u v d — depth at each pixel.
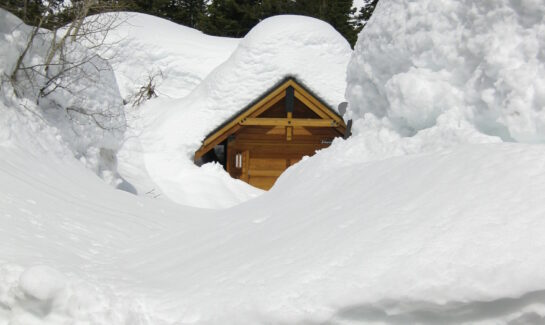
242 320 3.78
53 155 9.80
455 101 5.46
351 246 4.02
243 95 17.98
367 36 6.52
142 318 4.14
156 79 21.97
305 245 4.38
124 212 8.33
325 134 18.47
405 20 5.94
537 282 3.27
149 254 5.90
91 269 5.10
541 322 3.32
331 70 18.16
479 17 5.19
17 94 10.36
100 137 12.64
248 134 18.55
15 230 5.91
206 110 18.06
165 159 17.27
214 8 31.56
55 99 11.57
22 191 7.29
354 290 3.61
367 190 5.05
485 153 4.52
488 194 3.97
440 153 4.96
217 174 17.09
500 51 4.98
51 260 5.09
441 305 3.41
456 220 3.83
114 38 21.97
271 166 18.62
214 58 22.62
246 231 5.61
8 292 4.32
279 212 5.88
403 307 3.49
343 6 31.33
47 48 11.57
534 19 4.88
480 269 3.41
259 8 30.94
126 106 20.17
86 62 12.05
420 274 3.52
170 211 9.66
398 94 5.85
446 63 5.54
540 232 3.50
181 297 4.26
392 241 3.88
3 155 8.46
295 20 18.61
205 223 7.08
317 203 5.46
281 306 3.71
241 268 4.40
